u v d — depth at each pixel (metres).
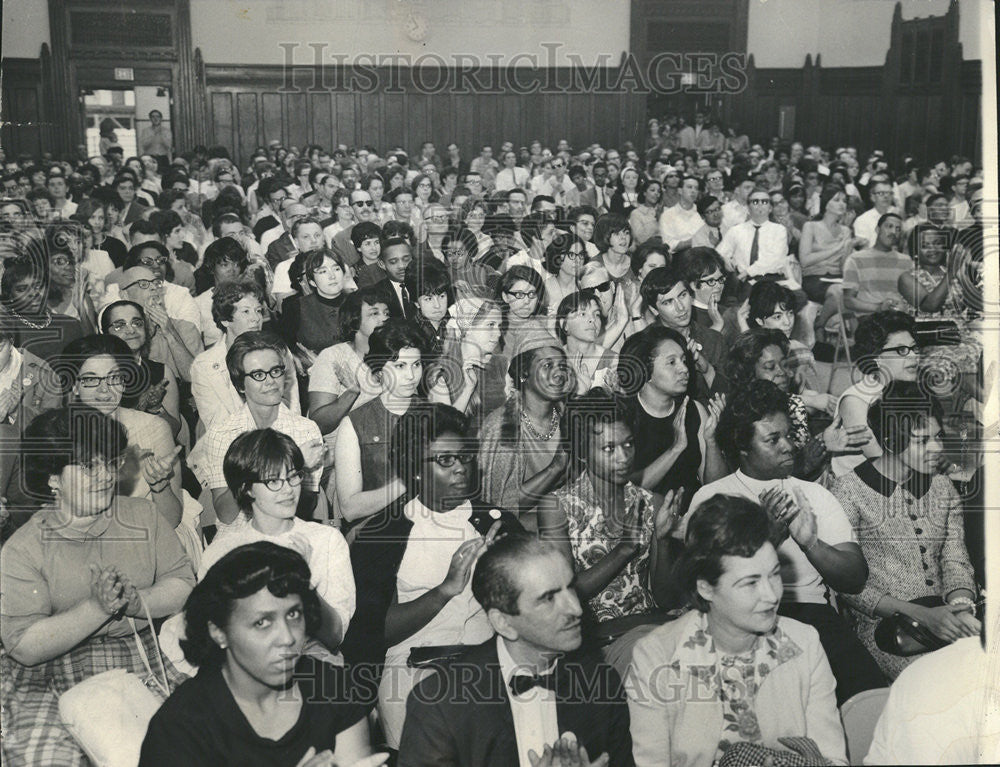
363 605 3.23
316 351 3.65
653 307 3.79
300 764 2.92
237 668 2.95
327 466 3.43
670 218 3.93
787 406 3.55
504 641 3.10
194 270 3.77
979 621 3.34
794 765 3.04
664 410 3.48
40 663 2.91
